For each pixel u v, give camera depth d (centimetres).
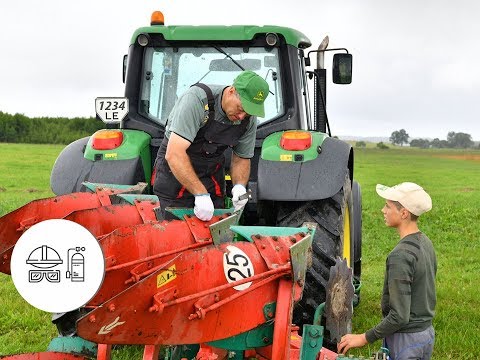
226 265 316
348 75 661
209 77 559
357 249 666
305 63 671
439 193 2361
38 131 5275
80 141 551
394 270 388
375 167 4428
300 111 543
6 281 796
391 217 408
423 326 398
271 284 334
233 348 337
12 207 1534
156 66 564
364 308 705
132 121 556
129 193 452
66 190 501
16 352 520
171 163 389
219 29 545
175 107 400
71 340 376
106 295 343
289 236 344
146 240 351
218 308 315
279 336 324
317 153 489
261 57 550
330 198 486
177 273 298
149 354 342
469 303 737
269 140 505
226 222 368
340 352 398
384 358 370
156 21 563
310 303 463
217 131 404
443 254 1104
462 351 562
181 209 387
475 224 1482
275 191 471
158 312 288
